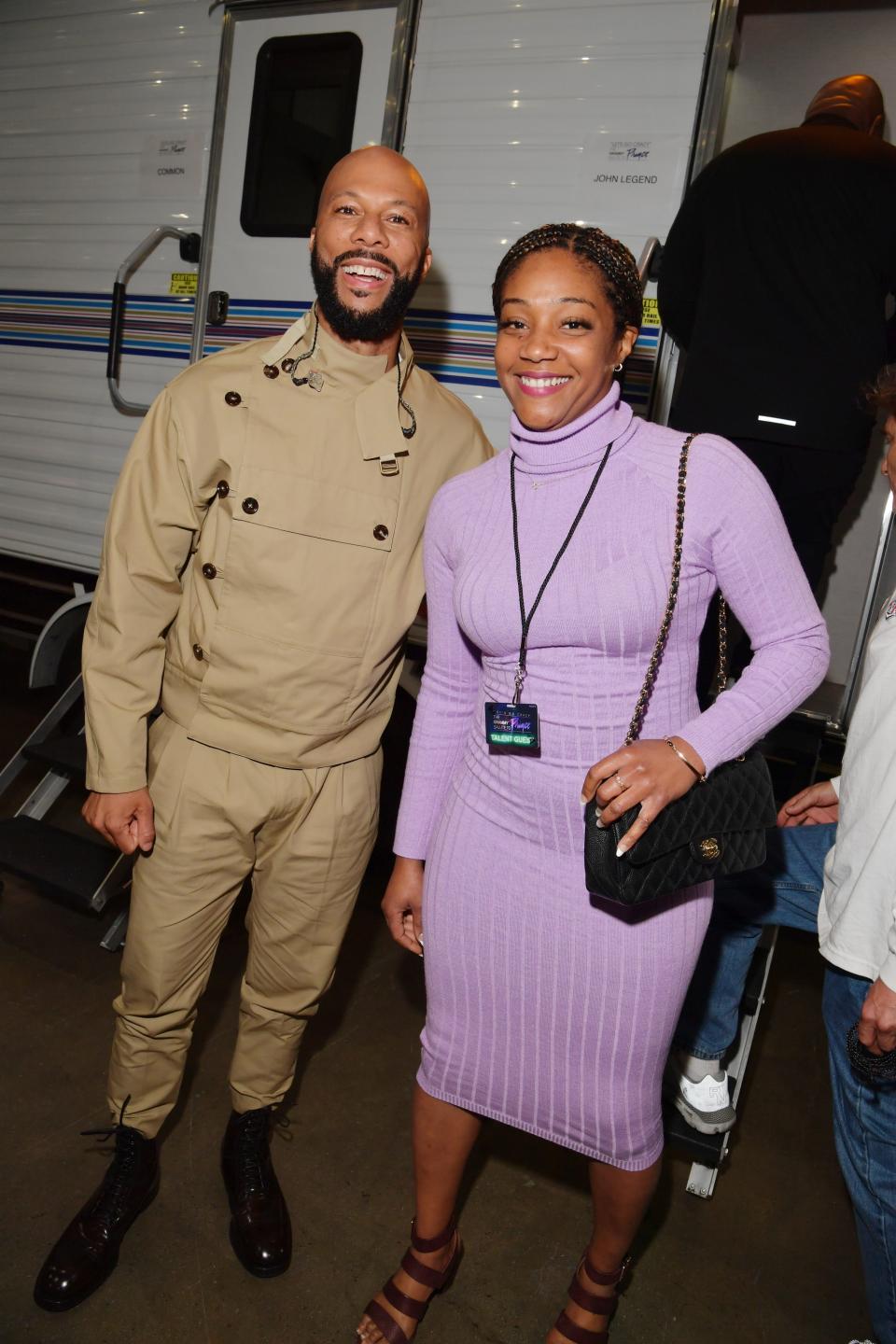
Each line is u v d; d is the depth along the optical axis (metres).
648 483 1.30
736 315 2.39
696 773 1.22
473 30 2.96
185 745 1.67
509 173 2.94
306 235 3.25
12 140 3.86
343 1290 1.75
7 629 4.48
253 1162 1.85
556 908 1.37
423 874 1.62
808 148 2.37
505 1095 1.49
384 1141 2.14
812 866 1.80
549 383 1.32
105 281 3.68
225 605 1.62
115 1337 1.61
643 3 2.76
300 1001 1.81
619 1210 1.48
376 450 1.62
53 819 3.48
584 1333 1.54
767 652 1.30
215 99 3.39
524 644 1.35
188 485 1.61
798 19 3.41
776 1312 1.82
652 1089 1.43
